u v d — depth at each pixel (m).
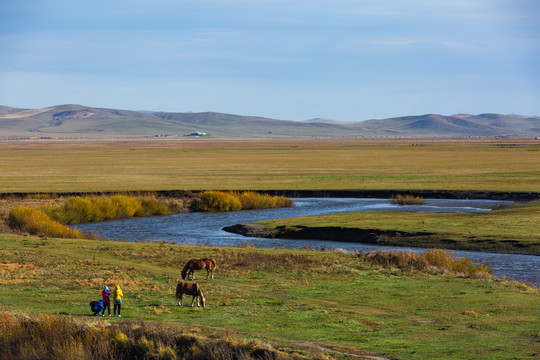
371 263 34.22
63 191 79.56
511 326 19.28
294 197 81.44
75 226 59.09
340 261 34.78
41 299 22.81
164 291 25.20
